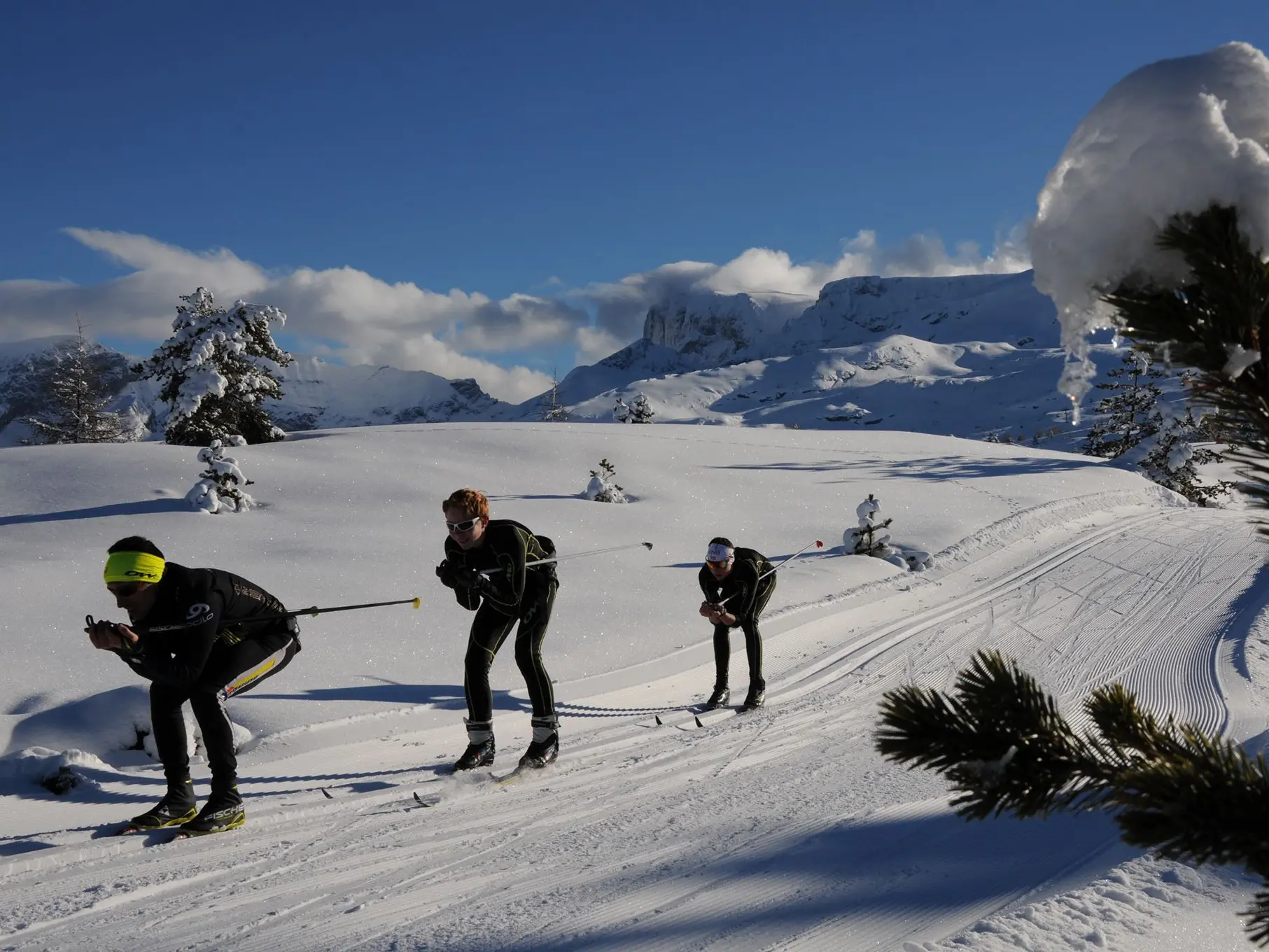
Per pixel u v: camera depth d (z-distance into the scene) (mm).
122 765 5879
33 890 3756
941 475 20828
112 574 4102
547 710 5668
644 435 22734
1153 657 8547
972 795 1252
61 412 40844
